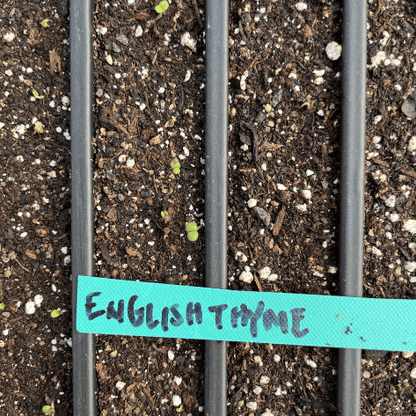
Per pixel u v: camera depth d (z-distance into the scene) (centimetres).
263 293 11
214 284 11
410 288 11
